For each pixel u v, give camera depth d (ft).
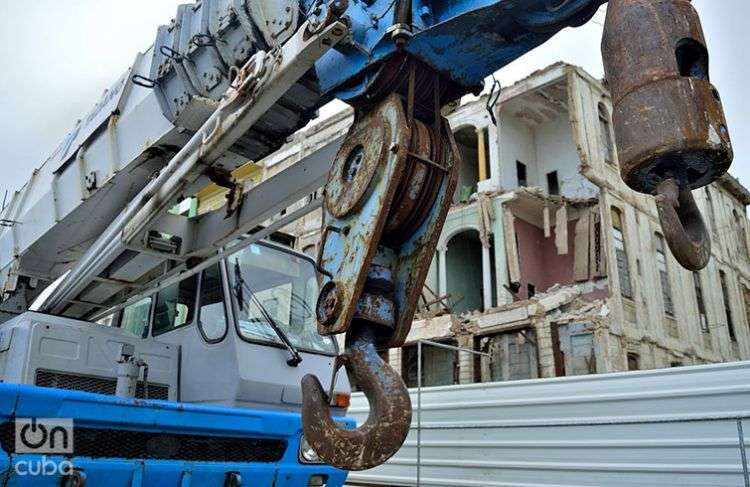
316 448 6.85
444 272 63.46
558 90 64.34
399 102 7.97
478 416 24.63
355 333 7.55
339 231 7.86
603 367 49.29
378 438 6.48
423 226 7.89
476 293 68.33
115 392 13.58
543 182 67.97
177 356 14.99
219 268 15.08
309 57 9.01
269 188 13.12
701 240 5.80
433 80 8.46
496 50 8.18
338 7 8.43
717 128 5.69
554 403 22.79
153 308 16.71
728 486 18.40
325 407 7.03
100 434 10.55
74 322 13.69
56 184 16.60
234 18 12.01
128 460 10.64
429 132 8.15
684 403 19.94
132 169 14.58
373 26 8.57
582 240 57.98
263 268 16.10
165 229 14.03
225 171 13.11
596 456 21.24
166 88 13.71
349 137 8.59
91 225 16.11
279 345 14.82
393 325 7.67
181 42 13.23
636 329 53.47
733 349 68.08
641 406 20.80
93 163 15.47
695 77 6.00
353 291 7.21
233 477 11.62
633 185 6.10
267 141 12.35
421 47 8.07
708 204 73.05
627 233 57.47
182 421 11.23
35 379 12.55
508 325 54.65
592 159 57.88
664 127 5.71
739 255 77.46
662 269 60.75
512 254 59.41
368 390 6.97
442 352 59.26
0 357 13.38
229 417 11.80
